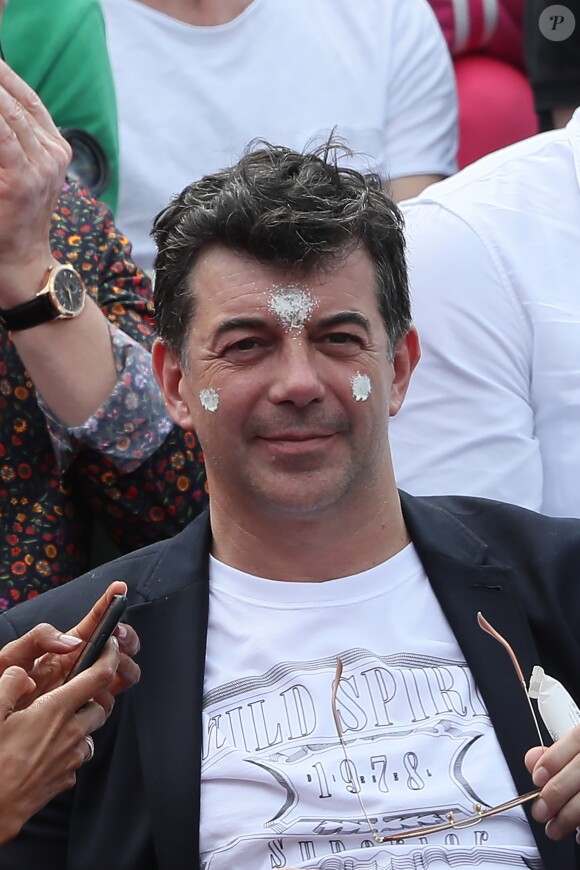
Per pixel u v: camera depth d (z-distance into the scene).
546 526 8.52
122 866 7.72
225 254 7.91
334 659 7.96
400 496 8.58
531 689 7.48
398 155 13.77
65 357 9.80
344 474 7.88
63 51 12.08
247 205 7.82
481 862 7.52
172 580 8.30
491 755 7.77
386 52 13.70
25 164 9.46
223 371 7.85
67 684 7.21
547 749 7.16
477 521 8.62
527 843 7.66
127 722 7.99
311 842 7.56
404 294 8.27
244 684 7.93
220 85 13.12
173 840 7.62
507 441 10.10
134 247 12.73
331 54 13.52
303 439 7.80
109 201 12.34
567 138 10.77
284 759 7.70
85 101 12.12
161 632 8.13
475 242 10.31
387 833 7.55
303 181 7.93
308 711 7.82
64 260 10.54
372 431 7.93
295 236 7.77
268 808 7.62
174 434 10.08
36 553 9.77
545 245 10.37
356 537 8.17
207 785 7.75
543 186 10.55
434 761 7.71
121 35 13.08
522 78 15.15
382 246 8.07
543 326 10.21
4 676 7.26
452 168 14.23
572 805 7.06
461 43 15.21
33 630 7.43
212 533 8.48
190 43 13.12
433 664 8.01
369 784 7.62
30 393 9.99
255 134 13.14
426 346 10.21
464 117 14.94
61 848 8.07
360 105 13.48
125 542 10.23
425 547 8.30
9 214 9.48
